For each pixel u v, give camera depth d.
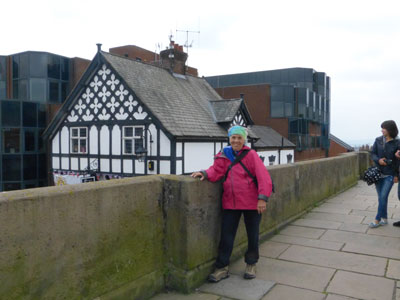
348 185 10.16
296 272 3.87
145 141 16.67
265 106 33.81
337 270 3.93
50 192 2.43
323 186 7.99
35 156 24.17
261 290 3.41
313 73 45.09
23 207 2.26
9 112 22.83
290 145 28.23
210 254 3.70
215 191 3.79
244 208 3.55
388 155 5.55
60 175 19.94
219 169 3.64
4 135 22.69
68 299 2.54
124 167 17.48
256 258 3.70
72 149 19.56
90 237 2.69
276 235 5.32
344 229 5.61
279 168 5.62
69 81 27.69
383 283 3.57
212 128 18.77
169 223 3.43
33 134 24.11
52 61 26.66
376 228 5.65
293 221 6.12
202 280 3.55
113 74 17.59
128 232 3.02
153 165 16.47
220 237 3.88
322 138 42.72
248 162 3.57
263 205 3.34
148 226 3.24
